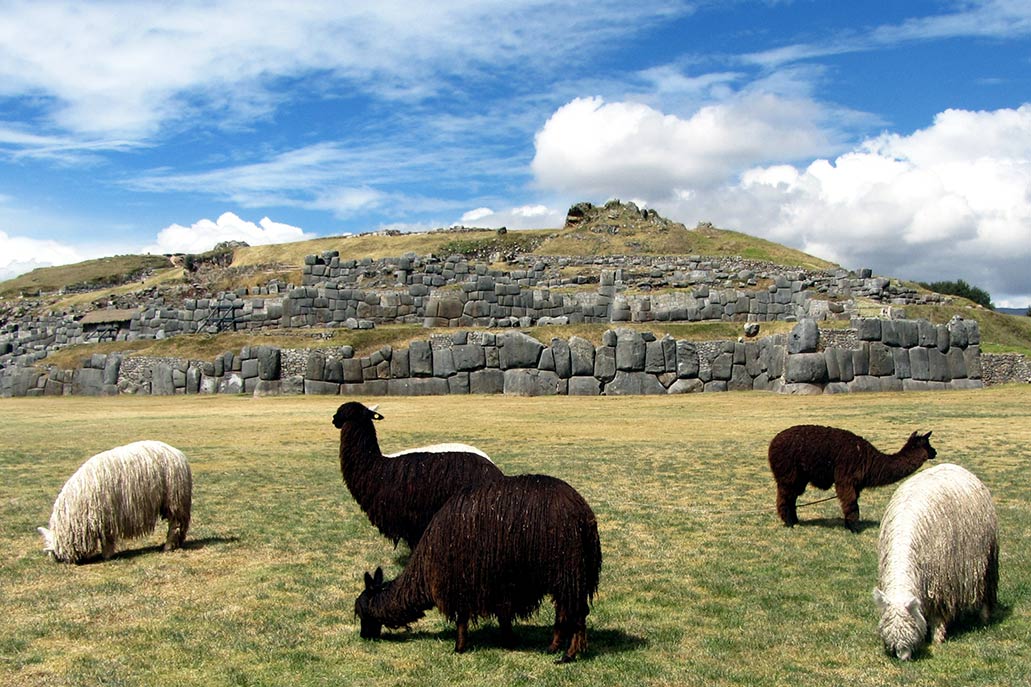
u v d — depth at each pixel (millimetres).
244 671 7055
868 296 49562
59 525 10414
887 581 7359
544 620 8438
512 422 26969
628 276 52688
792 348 35219
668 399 34438
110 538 10609
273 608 8750
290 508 13969
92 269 98250
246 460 19469
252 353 39844
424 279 51344
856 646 7480
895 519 7617
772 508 13531
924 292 52094
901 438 20953
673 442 21875
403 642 7762
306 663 7246
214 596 9180
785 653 7375
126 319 54094
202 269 80000
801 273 53906
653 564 10320
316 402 34906
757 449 20234
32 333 56750
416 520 9242
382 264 53531
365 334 40375
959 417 25516
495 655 7383
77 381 43031
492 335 38031
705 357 37500
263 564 10523
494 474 9219
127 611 8648
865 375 35094
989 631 7758
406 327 44844
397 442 21938
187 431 25469
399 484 9258
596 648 7543
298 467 18375
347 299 48469
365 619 7727
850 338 35375
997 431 22016
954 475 7918
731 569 10055
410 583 7434
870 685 6625
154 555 10961
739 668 7047
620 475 16859
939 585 7391
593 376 37281
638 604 8828
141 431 25703
